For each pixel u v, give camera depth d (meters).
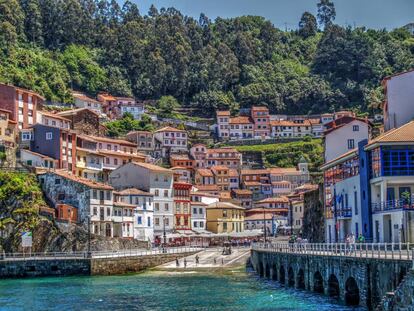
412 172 90.56
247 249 157.38
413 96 110.12
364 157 97.12
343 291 69.25
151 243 168.38
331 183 121.94
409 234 82.69
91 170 191.38
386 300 50.12
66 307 79.62
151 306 79.56
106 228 159.38
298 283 88.75
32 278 121.50
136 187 186.75
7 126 175.75
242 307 75.44
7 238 138.25
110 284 107.88
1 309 78.38
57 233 144.25
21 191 143.75
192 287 100.81
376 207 94.31
